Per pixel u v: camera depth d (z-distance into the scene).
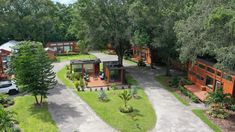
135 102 30.36
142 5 38.22
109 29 42.69
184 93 33.19
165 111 27.78
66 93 33.81
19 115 26.55
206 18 25.14
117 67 38.66
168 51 40.31
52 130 23.25
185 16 35.50
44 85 28.14
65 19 77.00
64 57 60.47
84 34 44.19
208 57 34.06
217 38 23.61
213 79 31.31
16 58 27.17
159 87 36.41
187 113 27.25
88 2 41.72
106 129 23.58
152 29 40.28
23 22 64.50
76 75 40.44
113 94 33.34
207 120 25.50
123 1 42.44
